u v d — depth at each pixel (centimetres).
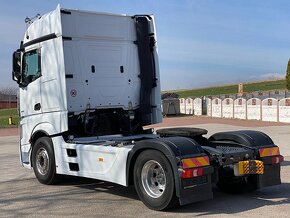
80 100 832
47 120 827
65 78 790
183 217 589
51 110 821
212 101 3259
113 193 755
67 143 784
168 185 596
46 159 834
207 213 608
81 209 645
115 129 890
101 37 861
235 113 2948
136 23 907
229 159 650
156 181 631
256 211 614
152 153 617
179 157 587
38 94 852
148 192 634
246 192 732
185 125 2470
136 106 905
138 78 908
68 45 823
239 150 678
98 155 710
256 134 721
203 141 744
